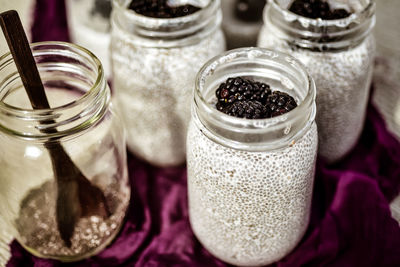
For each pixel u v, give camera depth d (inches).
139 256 17.8
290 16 16.9
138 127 18.9
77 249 17.1
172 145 19.0
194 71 17.6
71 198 16.6
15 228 16.9
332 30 16.8
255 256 16.8
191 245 17.8
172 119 18.4
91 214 17.0
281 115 14.2
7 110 14.3
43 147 15.5
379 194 17.7
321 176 18.8
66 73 16.3
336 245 17.1
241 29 22.1
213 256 17.7
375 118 20.4
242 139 14.4
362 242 17.3
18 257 17.3
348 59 17.2
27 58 14.4
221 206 15.7
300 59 17.3
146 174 19.5
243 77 16.1
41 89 14.9
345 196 17.7
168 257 17.6
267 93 15.5
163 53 17.4
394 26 23.7
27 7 25.1
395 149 19.6
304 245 17.3
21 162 15.7
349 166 19.6
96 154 16.2
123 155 17.3
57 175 16.1
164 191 19.3
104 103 15.5
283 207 15.6
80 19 21.7
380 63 22.1
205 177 15.4
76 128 14.9
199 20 17.2
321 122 18.2
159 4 18.3
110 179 17.0
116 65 18.2
